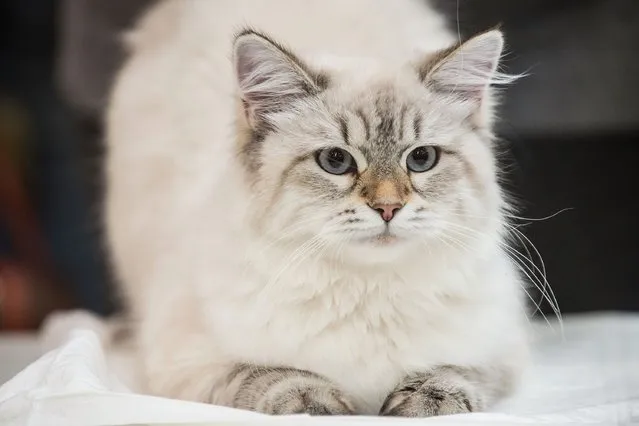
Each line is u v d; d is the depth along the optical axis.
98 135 4.65
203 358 2.51
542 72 4.27
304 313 2.45
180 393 2.53
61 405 2.18
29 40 5.41
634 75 4.28
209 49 3.30
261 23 3.15
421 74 2.54
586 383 2.79
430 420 2.12
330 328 2.47
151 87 3.57
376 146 2.43
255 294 2.46
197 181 2.93
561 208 4.46
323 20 3.12
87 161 4.74
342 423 2.07
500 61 2.83
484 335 2.54
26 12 5.35
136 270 3.42
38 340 3.73
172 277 2.77
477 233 2.54
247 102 2.52
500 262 2.66
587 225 4.49
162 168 3.32
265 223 2.46
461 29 3.57
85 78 4.45
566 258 4.51
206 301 2.53
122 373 2.96
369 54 2.80
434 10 3.55
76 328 3.38
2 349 3.55
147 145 3.45
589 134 4.41
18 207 5.05
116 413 2.14
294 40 2.98
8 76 5.32
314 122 2.46
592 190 4.48
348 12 3.17
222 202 2.59
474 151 2.56
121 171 3.58
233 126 2.61
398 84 2.50
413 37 3.10
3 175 5.09
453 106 2.54
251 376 2.43
